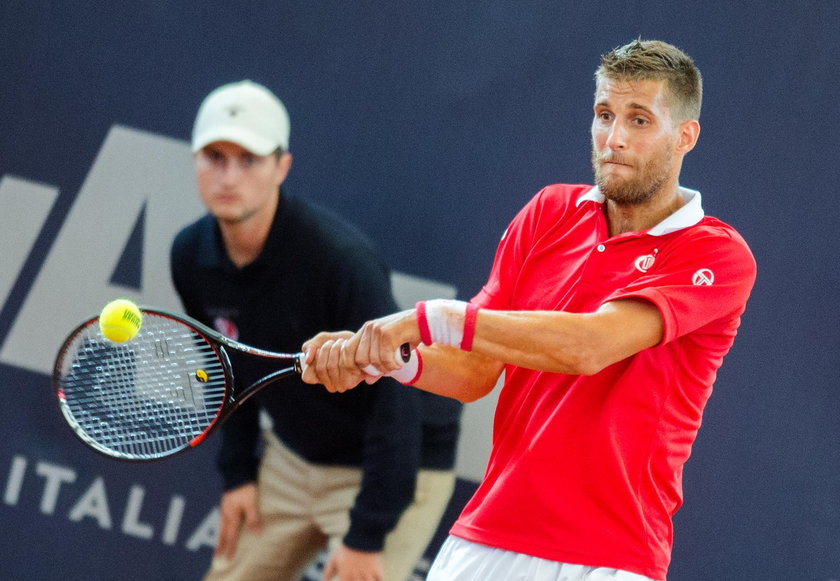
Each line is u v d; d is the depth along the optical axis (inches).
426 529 458.9
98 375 337.4
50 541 501.4
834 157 444.8
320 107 483.2
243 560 477.4
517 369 276.7
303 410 449.7
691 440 271.4
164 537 493.7
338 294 434.3
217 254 444.5
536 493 261.1
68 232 502.9
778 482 450.3
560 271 274.4
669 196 266.8
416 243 477.7
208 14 491.2
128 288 500.1
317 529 466.9
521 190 469.4
